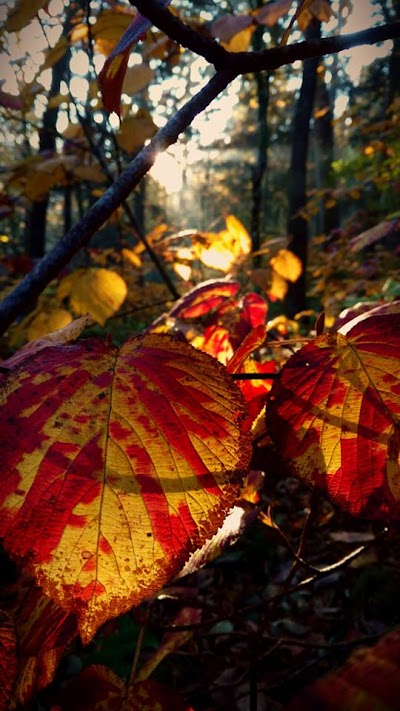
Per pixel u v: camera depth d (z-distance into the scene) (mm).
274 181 9945
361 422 307
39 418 275
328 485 302
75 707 372
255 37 1643
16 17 548
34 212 3189
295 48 321
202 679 766
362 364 316
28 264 1592
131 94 860
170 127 360
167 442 274
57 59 794
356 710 171
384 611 945
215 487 270
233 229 917
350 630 890
